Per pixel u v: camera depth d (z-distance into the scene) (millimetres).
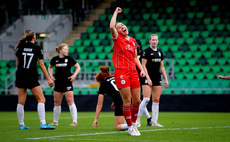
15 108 54219
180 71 63906
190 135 21172
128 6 81500
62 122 32969
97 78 24375
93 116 42062
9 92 61531
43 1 84812
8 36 76062
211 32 72000
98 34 75188
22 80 24953
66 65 28781
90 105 52875
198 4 79250
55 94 29000
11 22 78000
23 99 25469
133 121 22375
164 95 51656
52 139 19078
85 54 68875
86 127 26938
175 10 79250
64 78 28781
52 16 77625
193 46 68625
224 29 72812
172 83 59250
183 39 70438
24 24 78312
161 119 36250
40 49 25203
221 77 24875
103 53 68438
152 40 27469
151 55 27344
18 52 25125
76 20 80250
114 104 23984
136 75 21078
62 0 84812
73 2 84188
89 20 80562
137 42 28531
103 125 29172
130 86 21250
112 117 40219
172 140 18688
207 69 63406
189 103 51188
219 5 77688
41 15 77938
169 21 76125
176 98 51438
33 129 25156
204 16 76625
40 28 77625
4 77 65688
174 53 67000
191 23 75438
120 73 20312
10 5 82812
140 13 80125
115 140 18516
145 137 19953
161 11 79750
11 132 22922
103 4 84625
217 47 68312
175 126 27578
